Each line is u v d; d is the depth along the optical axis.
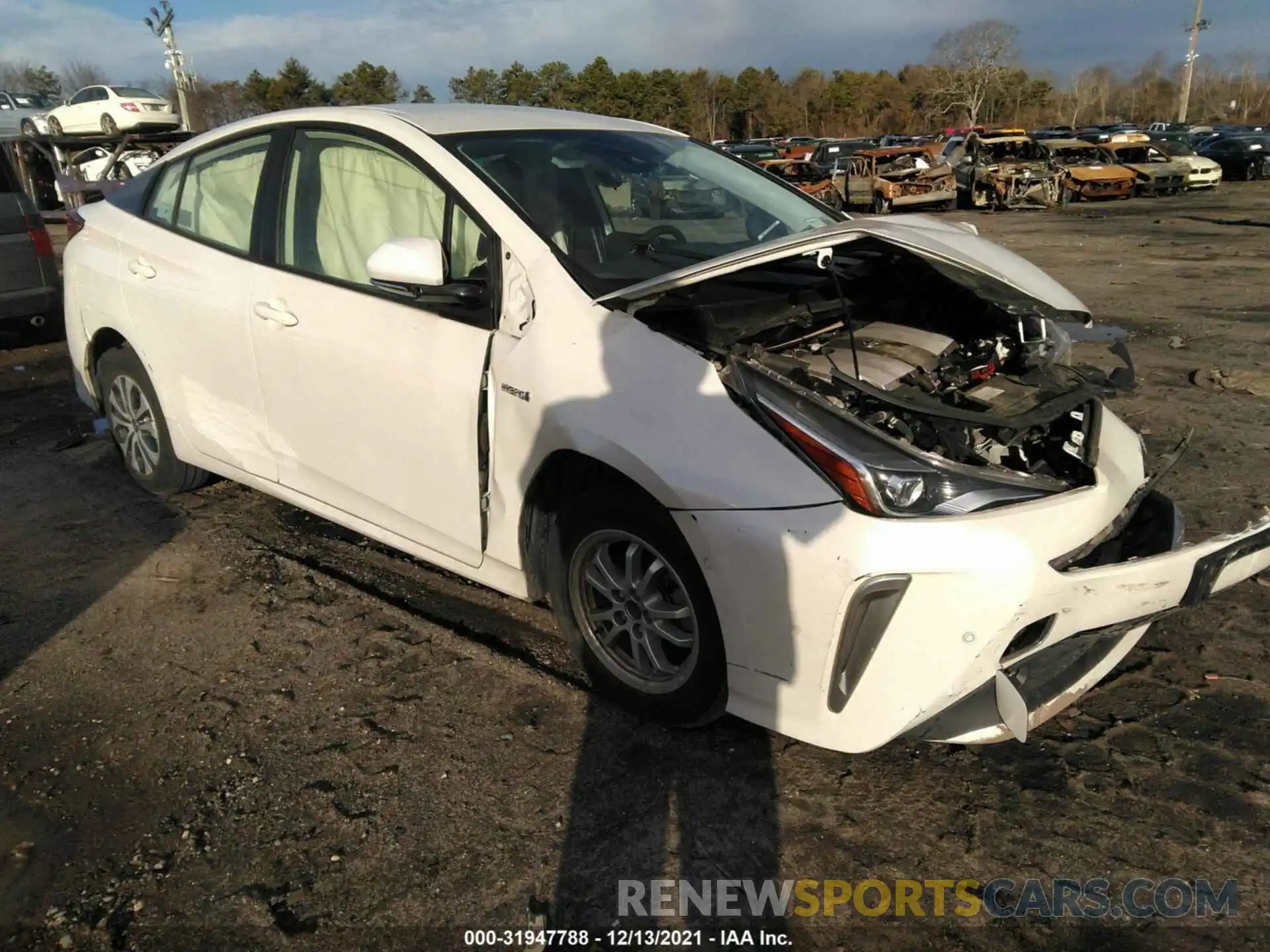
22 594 3.63
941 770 2.62
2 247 6.87
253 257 3.59
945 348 2.96
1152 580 2.40
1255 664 3.06
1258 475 4.48
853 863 2.31
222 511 4.36
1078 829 2.40
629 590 2.73
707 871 2.29
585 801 2.51
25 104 24.83
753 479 2.32
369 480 3.27
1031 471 2.66
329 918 2.17
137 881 2.28
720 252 3.31
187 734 2.81
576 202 3.15
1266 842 2.34
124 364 4.27
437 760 2.68
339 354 3.20
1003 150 22.19
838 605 2.22
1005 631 2.22
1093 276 10.92
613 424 2.54
